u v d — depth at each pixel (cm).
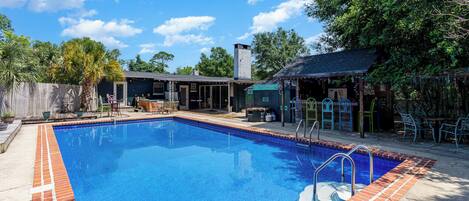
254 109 1355
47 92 1393
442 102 888
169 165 715
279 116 1366
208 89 2372
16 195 398
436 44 741
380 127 1040
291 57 3984
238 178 606
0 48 1102
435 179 449
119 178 608
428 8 635
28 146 720
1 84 1127
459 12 634
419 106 965
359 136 884
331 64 1009
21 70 1197
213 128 1290
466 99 830
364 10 886
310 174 624
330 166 675
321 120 1090
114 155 827
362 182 552
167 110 1892
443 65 744
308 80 1297
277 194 511
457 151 651
